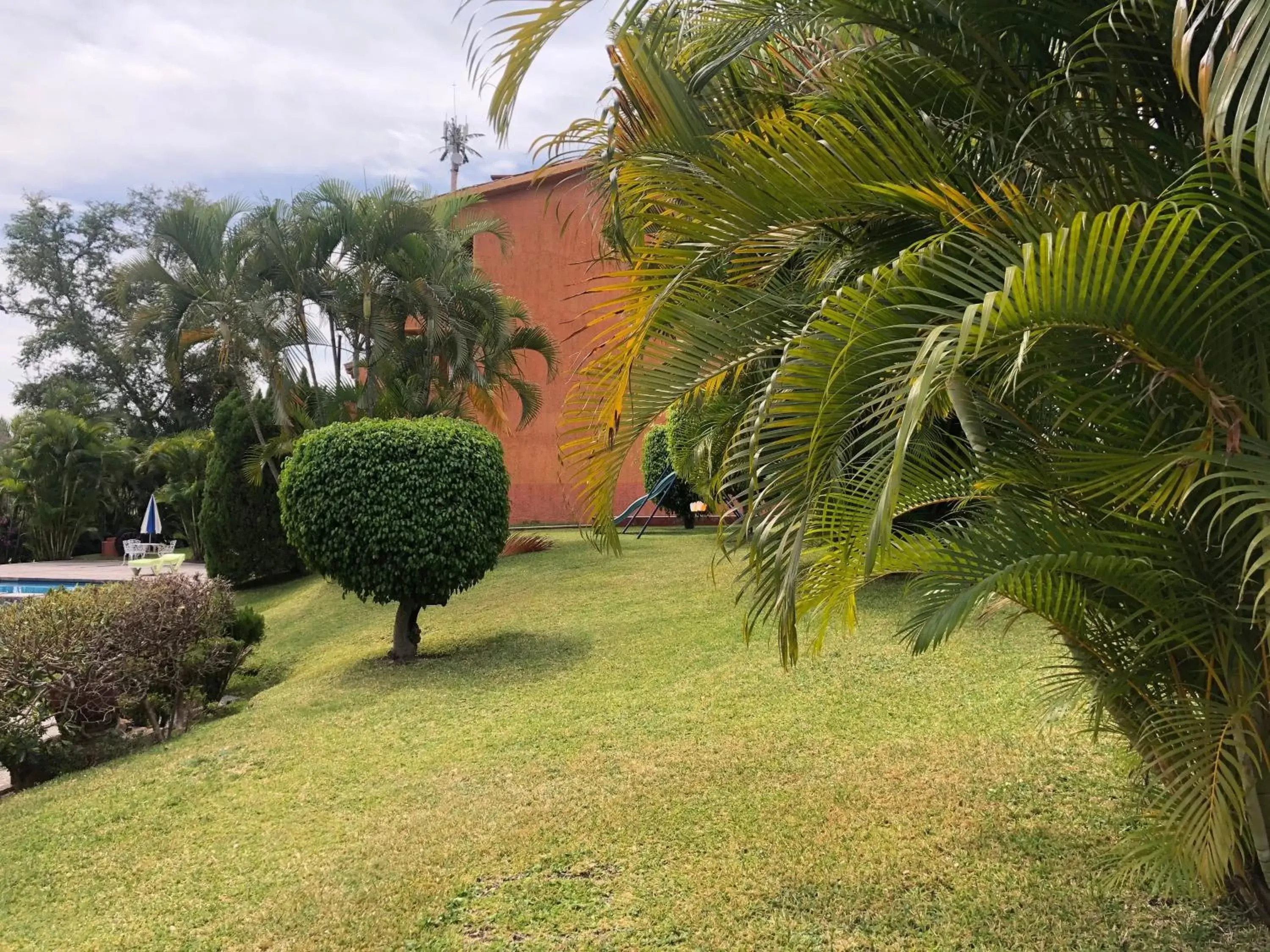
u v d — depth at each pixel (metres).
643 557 11.57
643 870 3.44
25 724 6.25
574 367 2.71
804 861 3.36
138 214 32.97
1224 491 1.71
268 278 14.88
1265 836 2.37
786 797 3.94
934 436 2.39
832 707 5.03
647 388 2.53
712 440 6.19
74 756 6.35
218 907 3.53
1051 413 2.28
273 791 4.78
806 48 2.64
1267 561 1.63
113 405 31.55
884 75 2.36
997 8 2.10
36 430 26.20
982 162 2.31
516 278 18.77
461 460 7.73
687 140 2.47
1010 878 3.08
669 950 2.88
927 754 4.25
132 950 3.26
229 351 13.98
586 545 13.62
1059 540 2.22
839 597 2.46
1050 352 2.00
